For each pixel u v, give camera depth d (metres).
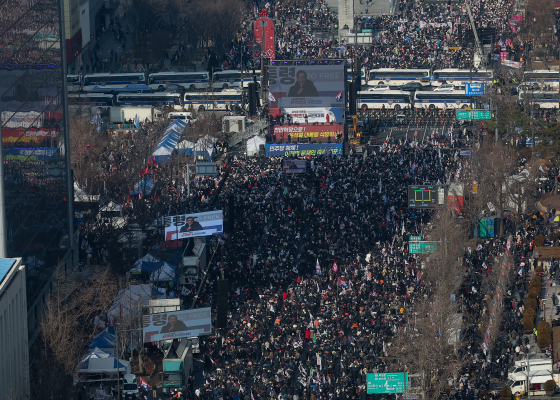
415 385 159.25
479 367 176.12
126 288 188.50
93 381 167.75
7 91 176.38
